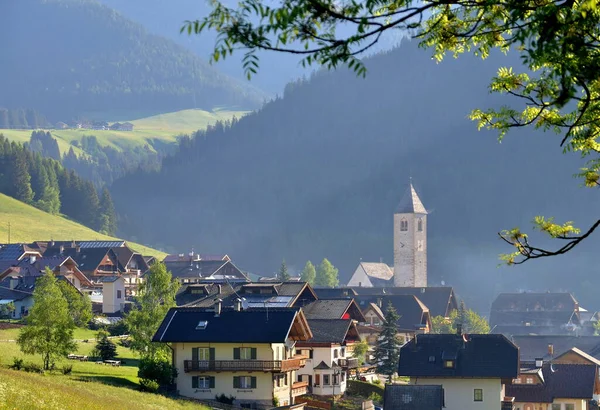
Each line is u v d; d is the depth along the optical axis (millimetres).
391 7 32688
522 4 32875
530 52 33281
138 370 175875
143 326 199500
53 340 159750
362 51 30422
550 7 32188
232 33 29281
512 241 42562
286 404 179625
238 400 172500
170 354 188375
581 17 31750
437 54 40250
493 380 191750
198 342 174250
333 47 30172
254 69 29312
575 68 33219
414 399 170125
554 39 32500
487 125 44938
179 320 179250
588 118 40062
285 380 181875
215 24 29344
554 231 45312
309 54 30141
